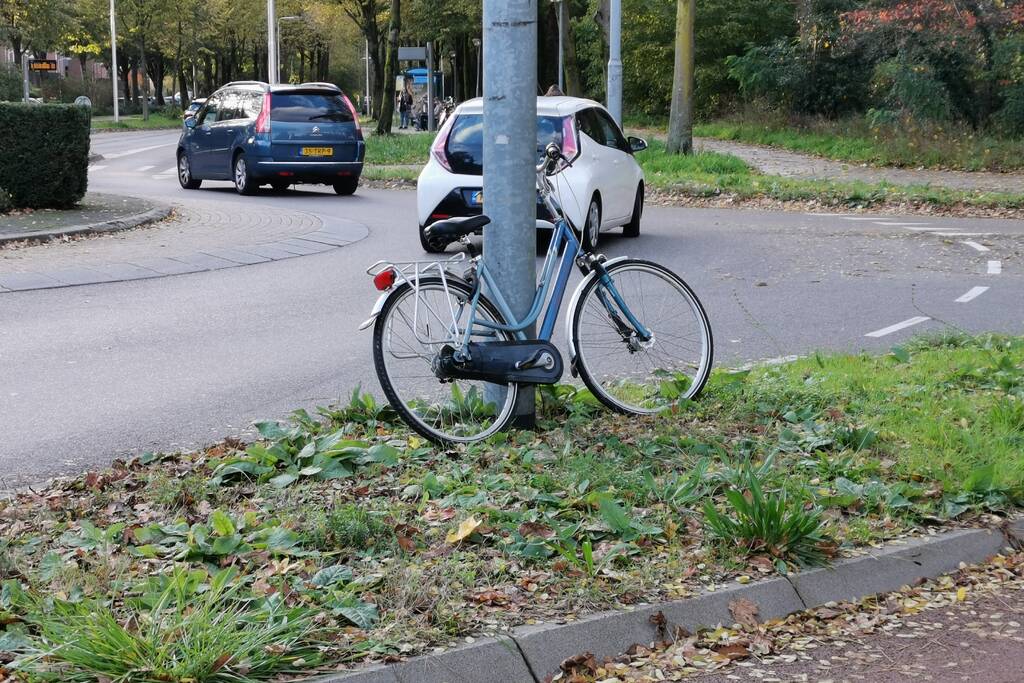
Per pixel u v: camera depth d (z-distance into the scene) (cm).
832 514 492
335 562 425
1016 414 627
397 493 507
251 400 711
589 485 513
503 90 591
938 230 1642
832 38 3700
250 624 360
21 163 1628
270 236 1490
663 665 379
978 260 1348
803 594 429
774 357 834
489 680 360
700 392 664
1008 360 746
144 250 1346
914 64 3066
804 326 961
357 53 10362
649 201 2130
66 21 5516
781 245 1466
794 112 3894
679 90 2733
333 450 547
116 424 655
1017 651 397
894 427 609
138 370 790
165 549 432
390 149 3181
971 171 2662
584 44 5000
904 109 3103
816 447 582
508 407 598
